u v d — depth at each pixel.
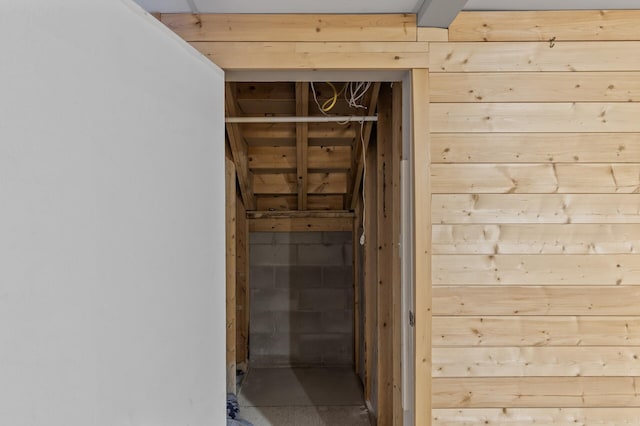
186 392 1.16
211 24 1.55
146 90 0.97
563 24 1.59
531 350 1.58
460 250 1.58
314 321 3.54
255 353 3.55
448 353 1.57
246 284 3.42
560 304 1.59
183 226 1.16
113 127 0.85
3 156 0.61
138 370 0.93
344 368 3.48
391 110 2.24
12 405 0.62
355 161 2.85
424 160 1.57
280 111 2.59
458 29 1.58
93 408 0.79
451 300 1.58
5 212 0.61
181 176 1.15
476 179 1.58
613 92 1.60
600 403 1.59
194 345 1.21
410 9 1.53
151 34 1.00
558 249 1.59
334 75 1.65
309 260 3.54
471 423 1.57
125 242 0.89
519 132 1.59
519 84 1.59
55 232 0.70
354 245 3.38
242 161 2.76
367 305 2.76
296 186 3.21
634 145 1.59
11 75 0.62
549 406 1.58
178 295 1.12
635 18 1.59
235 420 2.36
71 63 0.73
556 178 1.60
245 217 3.38
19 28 0.63
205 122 1.31
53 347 0.69
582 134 1.60
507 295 1.59
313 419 2.59
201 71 1.29
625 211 1.60
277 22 1.55
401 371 1.78
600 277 1.60
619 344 1.59
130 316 0.90
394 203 1.94
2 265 0.61
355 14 1.56
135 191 0.93
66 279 0.72
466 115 1.58
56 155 0.70
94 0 0.79
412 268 1.58
